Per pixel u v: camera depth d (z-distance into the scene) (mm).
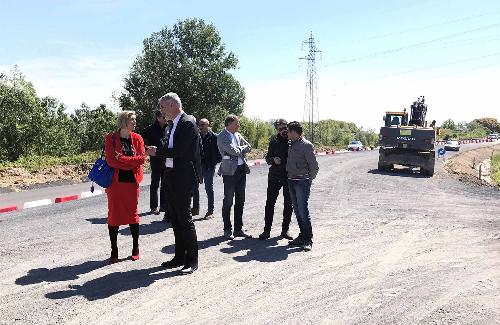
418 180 16922
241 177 6863
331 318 3879
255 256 5852
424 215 9094
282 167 6688
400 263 5605
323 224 8031
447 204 10711
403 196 12016
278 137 6754
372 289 4633
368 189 13492
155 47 46656
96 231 7113
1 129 27516
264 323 3756
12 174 15281
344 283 4816
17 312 3914
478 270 5344
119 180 5324
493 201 11414
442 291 4594
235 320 3809
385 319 3873
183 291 4496
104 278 4855
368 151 48750
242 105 48531
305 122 67312
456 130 110875
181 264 5371
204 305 4137
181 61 46469
